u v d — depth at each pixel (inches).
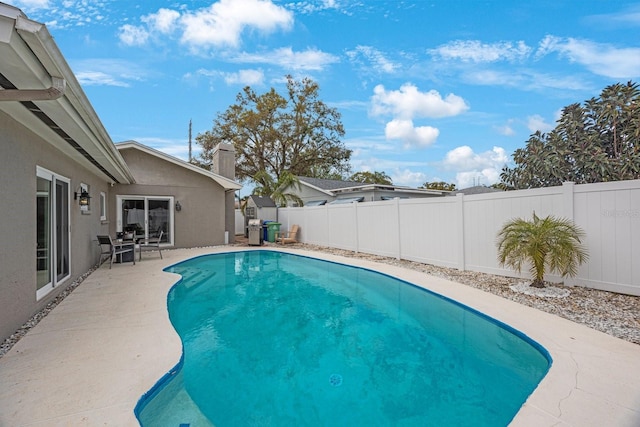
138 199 573.6
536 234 251.0
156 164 582.9
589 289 253.9
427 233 406.0
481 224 339.6
